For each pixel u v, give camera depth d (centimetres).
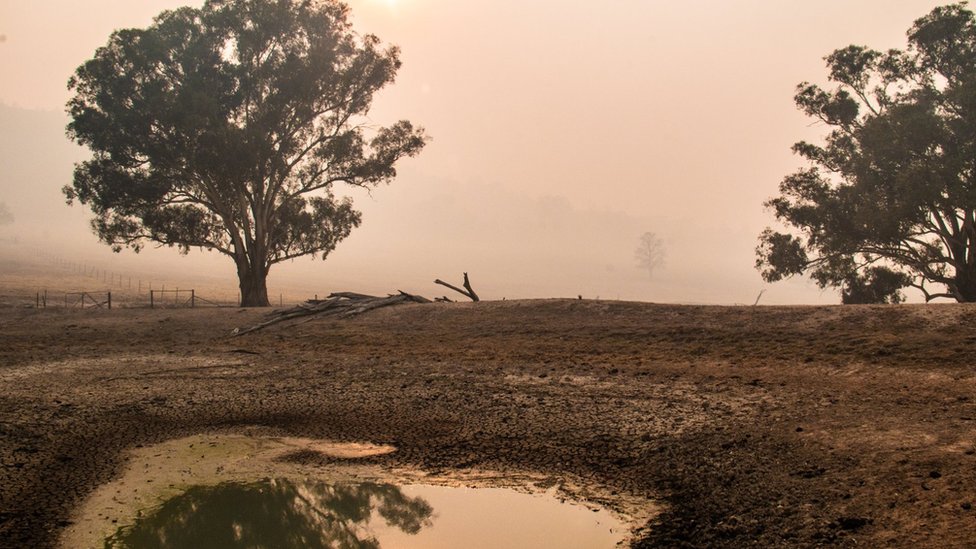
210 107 3388
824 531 795
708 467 1036
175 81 3650
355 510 943
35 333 2639
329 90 3812
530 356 1950
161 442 1262
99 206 3684
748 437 1148
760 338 1891
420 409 1451
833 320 1919
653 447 1143
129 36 3500
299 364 1994
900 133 3294
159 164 3622
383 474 1085
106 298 5078
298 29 3738
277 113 3641
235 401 1557
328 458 1165
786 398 1361
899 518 794
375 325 2534
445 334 2327
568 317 2352
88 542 844
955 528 747
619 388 1551
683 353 1852
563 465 1094
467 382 1678
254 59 3766
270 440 1271
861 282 3900
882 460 970
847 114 3841
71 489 1027
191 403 1543
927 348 1580
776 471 992
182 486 1041
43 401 1559
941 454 959
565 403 1445
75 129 3541
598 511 914
